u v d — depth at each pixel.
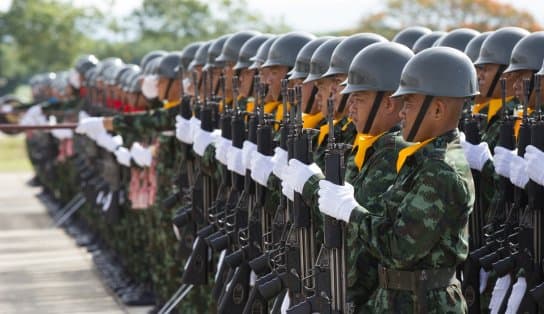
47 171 27.31
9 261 18.59
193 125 11.23
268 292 8.33
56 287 15.98
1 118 26.81
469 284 8.64
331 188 7.01
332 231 7.10
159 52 15.30
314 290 7.45
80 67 21.94
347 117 8.52
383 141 7.36
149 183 14.01
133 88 15.09
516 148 8.60
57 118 22.67
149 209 13.91
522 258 8.21
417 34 11.66
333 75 8.45
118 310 14.27
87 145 18.91
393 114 7.47
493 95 9.53
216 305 10.96
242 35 11.56
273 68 10.12
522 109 8.83
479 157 8.73
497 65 9.47
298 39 10.17
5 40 57.06
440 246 6.68
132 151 13.96
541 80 8.92
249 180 9.27
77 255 19.05
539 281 8.17
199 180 10.95
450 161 6.65
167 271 12.88
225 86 10.41
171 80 13.40
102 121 13.65
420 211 6.54
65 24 53.50
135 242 15.20
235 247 9.78
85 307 14.47
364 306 7.37
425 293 6.81
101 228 19.11
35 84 32.62
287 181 7.66
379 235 6.74
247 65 11.13
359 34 8.57
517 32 9.57
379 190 7.20
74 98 22.62
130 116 13.57
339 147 7.02
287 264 8.02
